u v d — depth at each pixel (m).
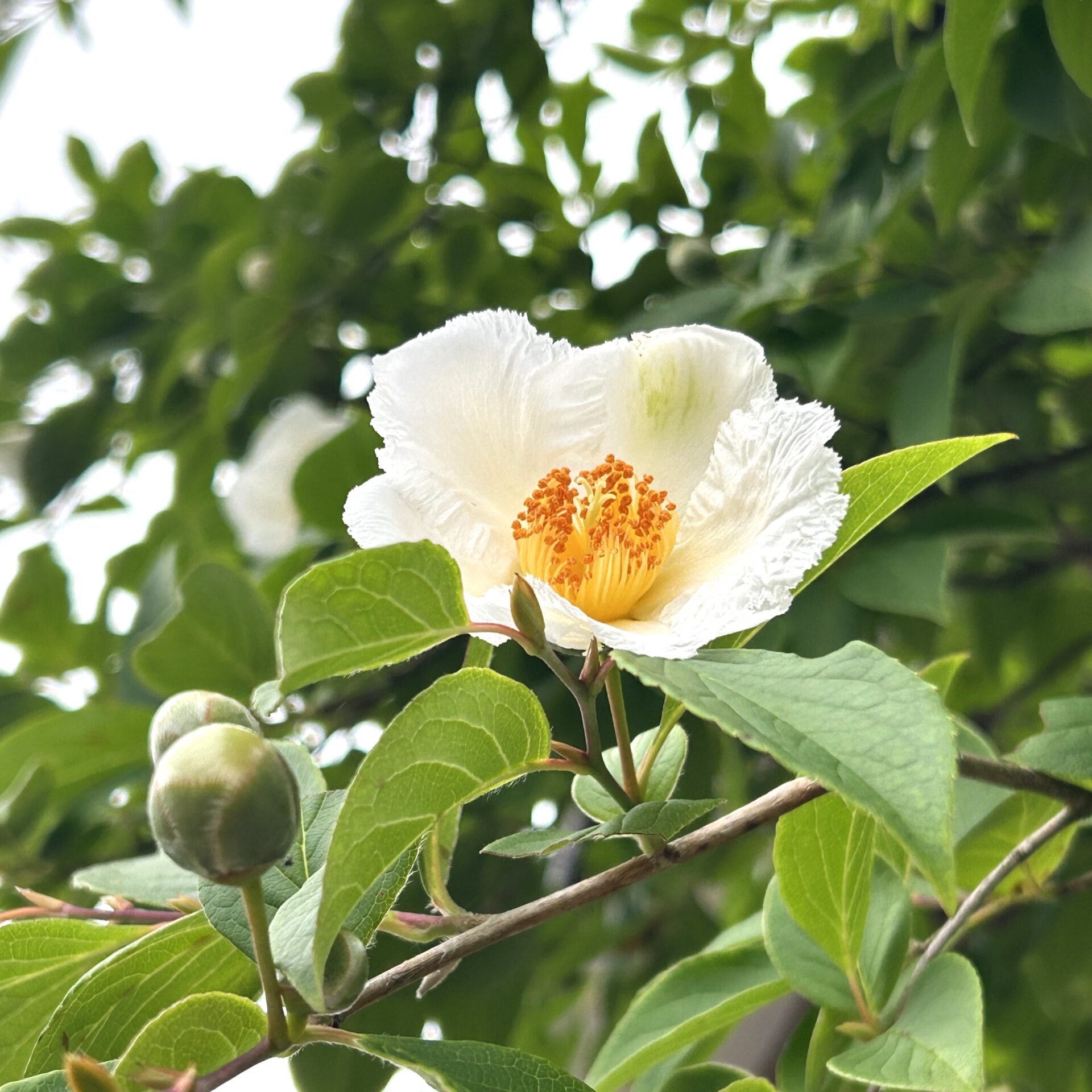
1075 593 0.78
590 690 0.40
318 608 0.38
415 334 0.74
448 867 0.42
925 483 0.41
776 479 0.42
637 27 0.77
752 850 0.75
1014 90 0.52
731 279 0.64
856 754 0.37
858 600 0.52
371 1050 0.38
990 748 0.48
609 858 0.69
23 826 0.59
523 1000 0.64
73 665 0.76
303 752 0.43
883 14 0.63
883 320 0.57
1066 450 0.64
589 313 0.70
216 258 0.73
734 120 0.74
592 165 0.77
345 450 0.60
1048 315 0.52
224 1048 0.39
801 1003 0.61
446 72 0.67
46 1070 0.41
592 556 0.43
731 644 0.42
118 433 0.80
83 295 0.79
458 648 0.63
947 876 0.36
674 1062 0.49
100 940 0.43
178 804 0.37
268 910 0.40
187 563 0.73
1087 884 0.47
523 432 0.44
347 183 0.67
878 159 0.61
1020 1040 0.69
